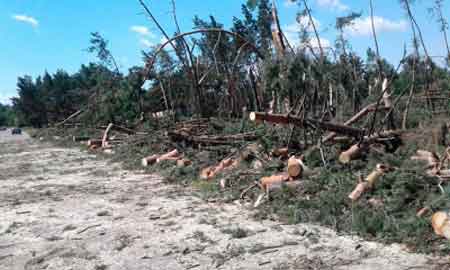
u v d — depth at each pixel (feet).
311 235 21.47
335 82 48.06
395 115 45.14
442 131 34.96
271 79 37.47
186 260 19.10
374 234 20.83
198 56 92.94
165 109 91.45
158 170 45.29
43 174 49.06
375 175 25.38
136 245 21.43
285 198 26.99
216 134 55.93
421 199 22.65
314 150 34.14
